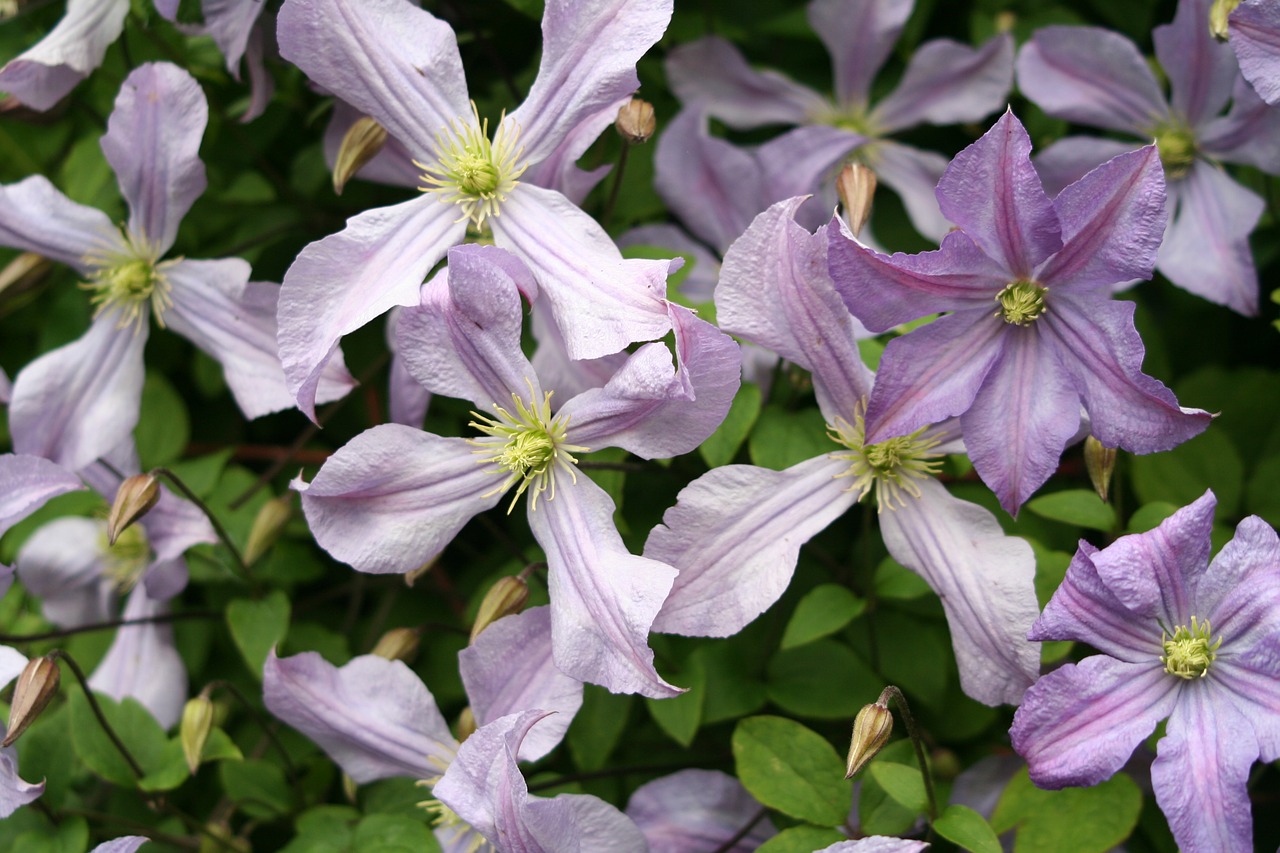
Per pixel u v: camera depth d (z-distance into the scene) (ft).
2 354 2.31
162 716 2.13
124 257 2.10
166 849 2.08
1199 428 1.79
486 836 1.82
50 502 2.22
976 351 1.86
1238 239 2.06
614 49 1.90
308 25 1.93
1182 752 1.80
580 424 1.88
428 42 1.96
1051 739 1.80
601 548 1.86
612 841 1.88
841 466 1.91
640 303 1.83
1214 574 1.81
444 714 2.11
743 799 1.98
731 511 1.87
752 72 2.19
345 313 1.90
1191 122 2.11
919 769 1.90
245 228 2.18
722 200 2.13
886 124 2.23
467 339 1.87
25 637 2.07
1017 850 1.86
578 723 2.00
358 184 2.19
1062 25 2.17
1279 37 1.91
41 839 2.00
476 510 1.90
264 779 2.06
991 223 1.82
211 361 2.21
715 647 2.01
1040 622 1.79
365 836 1.96
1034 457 1.84
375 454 1.88
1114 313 1.82
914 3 2.20
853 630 2.02
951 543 1.88
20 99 2.10
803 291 1.86
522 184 1.94
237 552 2.08
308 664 1.97
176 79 2.02
